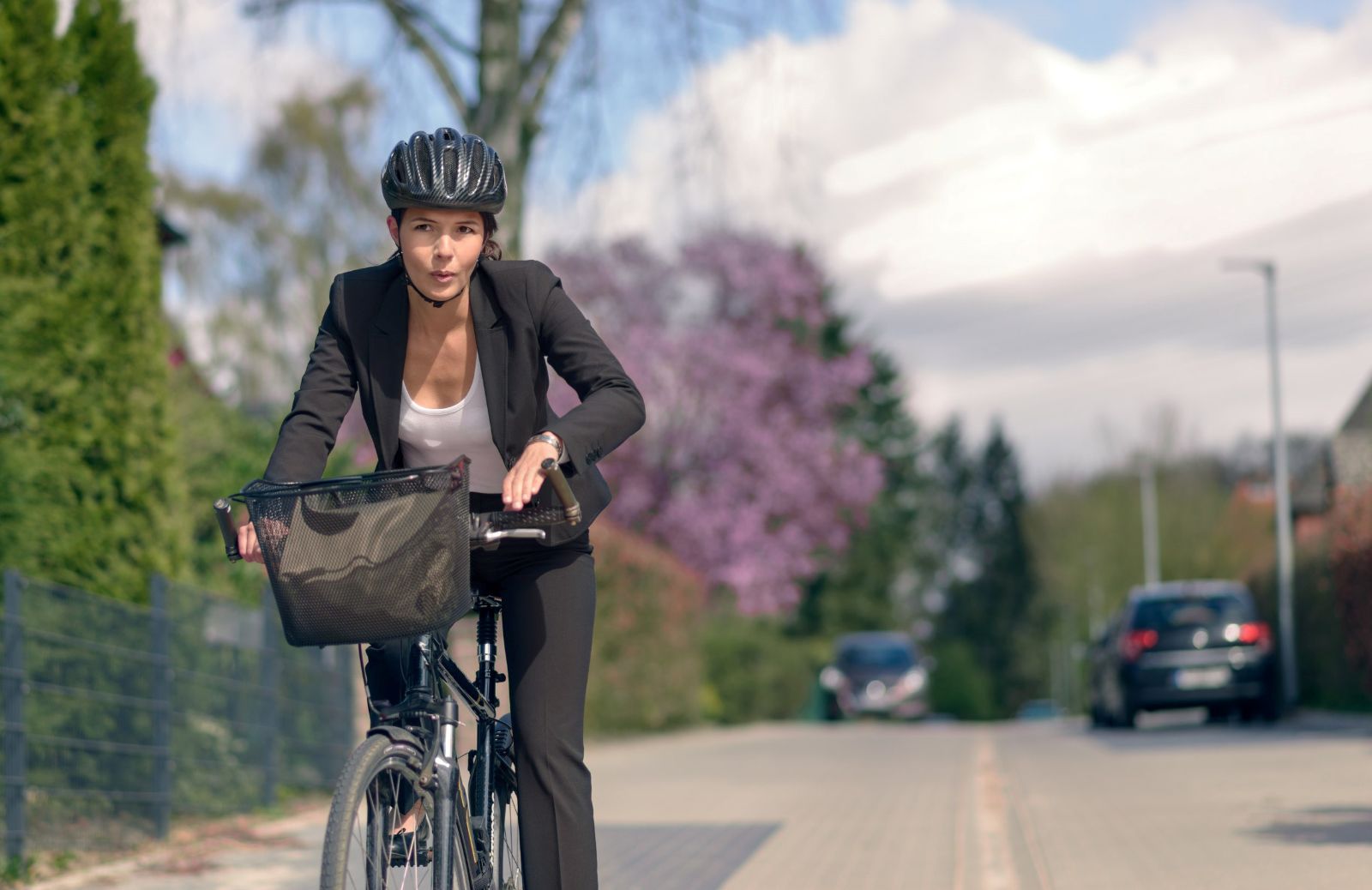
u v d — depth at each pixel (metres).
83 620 9.02
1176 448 84.19
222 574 13.62
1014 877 8.31
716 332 39.50
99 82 10.42
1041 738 23.19
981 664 119.81
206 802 10.69
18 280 9.72
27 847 8.47
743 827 11.05
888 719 46.44
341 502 3.86
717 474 39.59
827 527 41.47
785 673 43.97
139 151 10.59
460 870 4.45
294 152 33.03
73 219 10.05
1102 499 85.00
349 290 4.43
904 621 108.44
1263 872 8.02
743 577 39.12
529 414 4.46
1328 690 26.20
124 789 9.42
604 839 10.34
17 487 9.52
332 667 13.20
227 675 11.05
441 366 4.46
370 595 3.88
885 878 8.42
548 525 4.35
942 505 129.75
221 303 32.34
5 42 9.81
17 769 8.29
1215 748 17.75
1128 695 24.23
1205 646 23.95
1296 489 50.78
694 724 31.17
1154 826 10.23
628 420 4.37
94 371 10.12
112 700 9.30
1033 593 121.06
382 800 4.06
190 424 14.17
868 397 78.31
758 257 40.44
